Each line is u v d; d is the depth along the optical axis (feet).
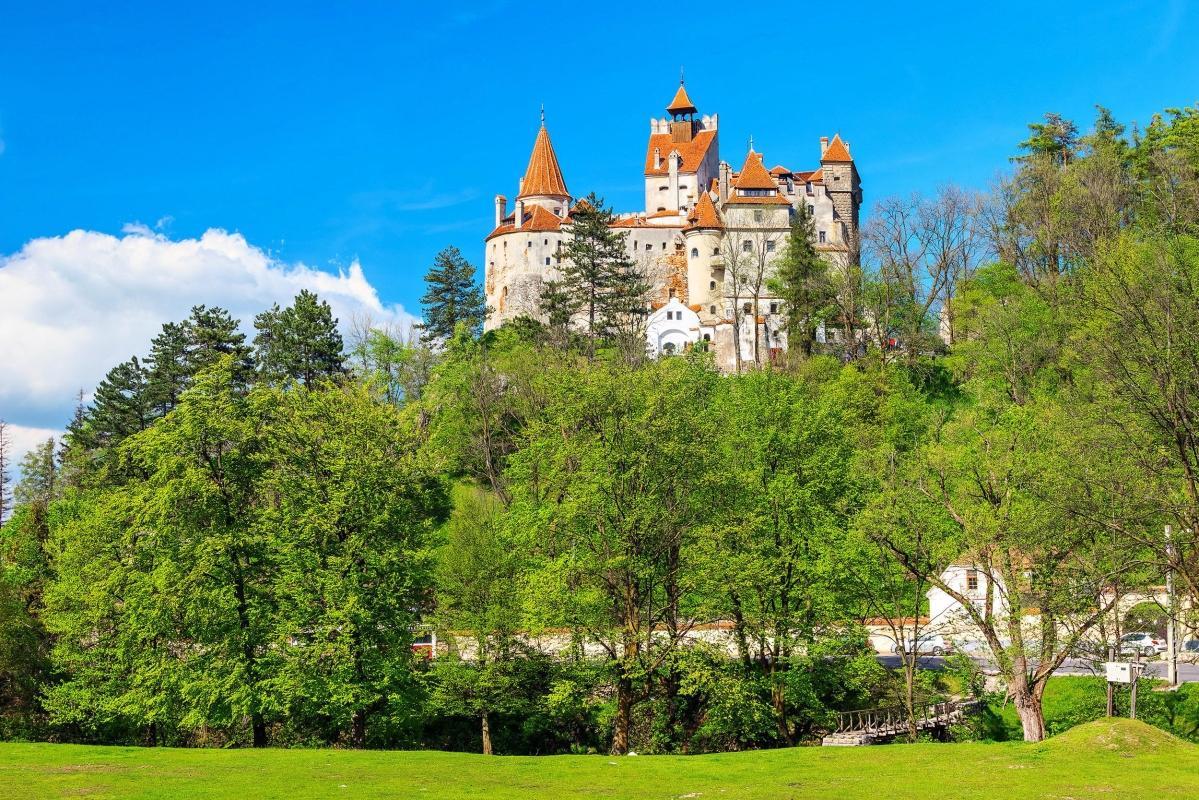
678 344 447.83
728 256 449.89
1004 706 160.66
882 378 286.46
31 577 199.41
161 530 142.92
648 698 148.87
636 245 528.63
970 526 130.82
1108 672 127.24
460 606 159.02
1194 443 124.57
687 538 147.13
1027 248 324.60
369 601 142.41
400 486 151.64
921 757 104.73
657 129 591.78
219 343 306.55
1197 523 121.39
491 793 88.63
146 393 298.35
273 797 85.25
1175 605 133.39
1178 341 126.62
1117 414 131.44
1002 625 151.02
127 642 148.36
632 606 144.05
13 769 97.50
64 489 264.31
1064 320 234.38
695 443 147.95
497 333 405.39
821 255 444.55
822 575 147.13
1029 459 134.31
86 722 163.02
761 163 483.92
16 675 171.22
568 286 397.19
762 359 422.82
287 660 139.03
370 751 114.83
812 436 158.51
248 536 142.72
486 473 268.41
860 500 154.10
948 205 337.72
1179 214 244.83
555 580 136.36
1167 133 312.29
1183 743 104.88
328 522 143.64
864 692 158.61
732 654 168.04
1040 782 90.58
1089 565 128.26
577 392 150.92
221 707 140.26
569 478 147.84
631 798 86.79
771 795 87.92
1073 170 302.04
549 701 142.00
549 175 568.41
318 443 152.87
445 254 435.94
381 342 306.96
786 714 156.97
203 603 138.82
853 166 518.78
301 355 313.53
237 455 147.33
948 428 177.17
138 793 86.07
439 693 150.61
